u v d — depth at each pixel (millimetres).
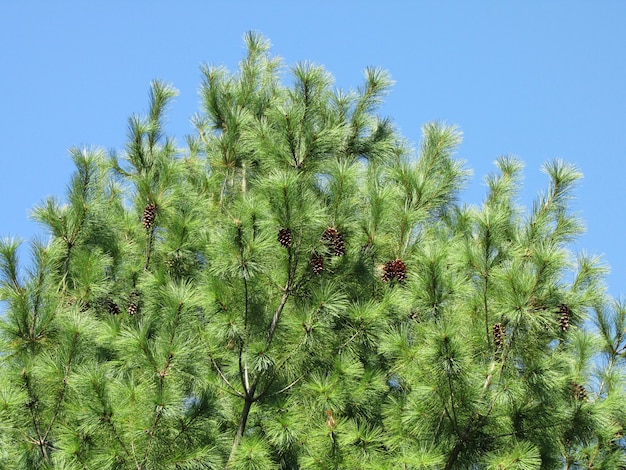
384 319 9039
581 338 8680
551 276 8180
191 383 8766
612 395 8680
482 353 8664
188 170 12281
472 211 9141
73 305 9609
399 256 9750
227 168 12242
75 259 9844
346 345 9312
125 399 7824
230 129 12094
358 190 9672
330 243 9070
